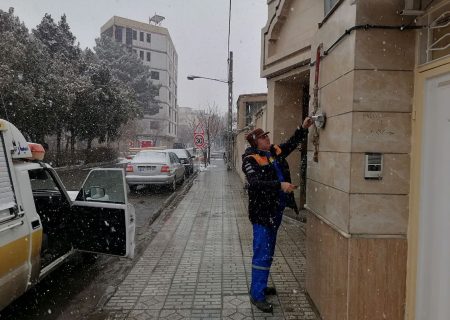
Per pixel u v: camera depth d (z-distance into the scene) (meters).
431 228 2.85
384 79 3.04
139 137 61.25
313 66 4.32
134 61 52.09
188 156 21.78
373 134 3.05
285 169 4.30
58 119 25.05
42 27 29.66
